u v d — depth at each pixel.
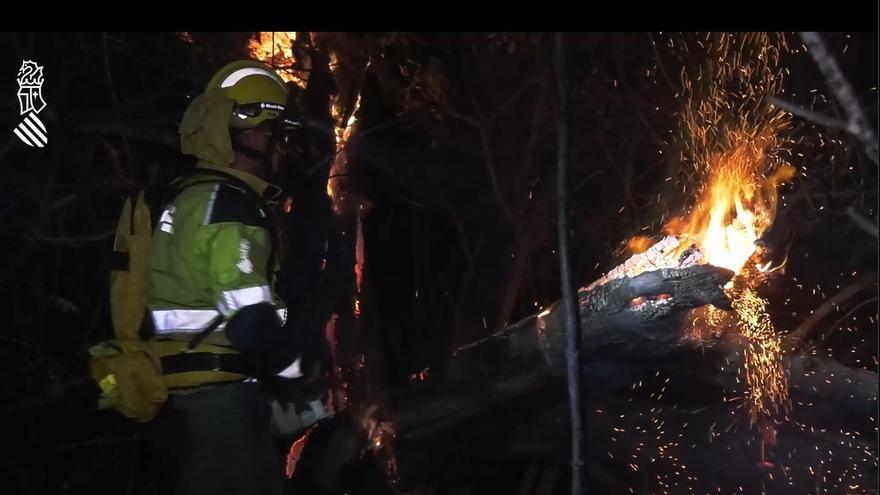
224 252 2.72
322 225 3.30
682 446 3.80
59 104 4.65
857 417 3.61
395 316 6.12
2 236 4.84
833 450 3.65
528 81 5.99
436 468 3.81
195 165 2.96
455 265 6.28
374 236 6.29
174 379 2.79
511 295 5.60
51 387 4.59
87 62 4.83
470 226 6.27
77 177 4.72
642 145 5.99
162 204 2.88
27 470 5.11
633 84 5.95
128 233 2.89
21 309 5.16
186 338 2.78
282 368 2.82
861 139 1.61
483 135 5.74
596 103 5.92
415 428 3.72
